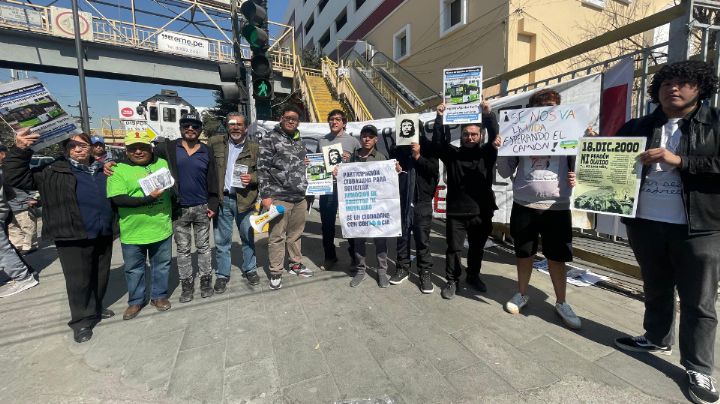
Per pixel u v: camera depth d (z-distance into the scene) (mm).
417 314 3123
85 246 2996
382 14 19109
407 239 3896
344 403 2059
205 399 2125
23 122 2785
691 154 2039
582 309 3160
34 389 2266
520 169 3004
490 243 5293
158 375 2367
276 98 17156
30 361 2586
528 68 4504
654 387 2131
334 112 4422
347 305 3340
